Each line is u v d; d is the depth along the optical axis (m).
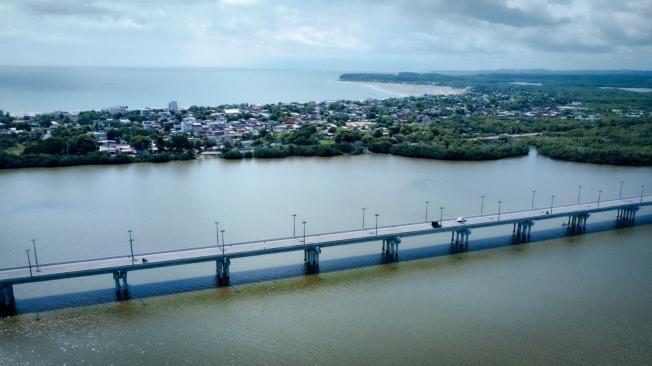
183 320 90.44
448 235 139.75
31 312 92.75
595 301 98.56
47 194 177.12
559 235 141.38
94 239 130.62
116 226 141.50
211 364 77.25
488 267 116.12
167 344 82.62
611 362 78.38
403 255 123.81
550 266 117.06
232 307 95.44
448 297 100.06
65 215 151.50
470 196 177.38
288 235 134.62
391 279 108.94
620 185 198.12
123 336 84.94
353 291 102.62
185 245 126.56
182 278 108.44
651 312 94.31
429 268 115.38
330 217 151.25
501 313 93.38
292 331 86.62
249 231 138.00
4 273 96.44
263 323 89.38
